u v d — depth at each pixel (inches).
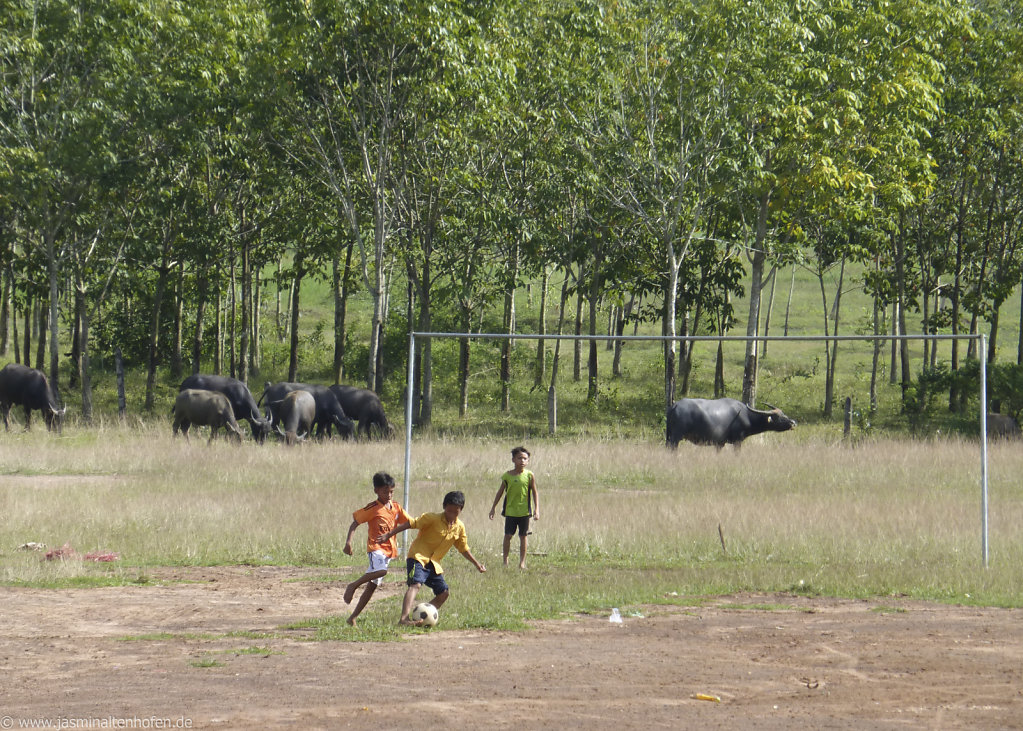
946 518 1690.5
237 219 4151.1
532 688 775.7
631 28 3260.3
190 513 1699.1
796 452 2652.6
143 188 3582.7
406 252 3501.5
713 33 3164.4
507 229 3599.9
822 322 6146.7
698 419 2876.5
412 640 956.0
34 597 1168.2
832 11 3260.3
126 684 792.9
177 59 3484.3
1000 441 2965.1
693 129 3260.3
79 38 3321.9
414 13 3019.2
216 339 4212.6
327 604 1142.3
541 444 2967.5
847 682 798.5
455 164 3427.7
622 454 2583.7
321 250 3873.0
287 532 1565.0
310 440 3110.2
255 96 3275.1
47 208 3408.0
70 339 5413.4
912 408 3850.9
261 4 3663.9
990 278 4239.7
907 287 4173.2
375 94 3139.8
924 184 3511.3
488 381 4510.3
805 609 1106.7
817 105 3198.8
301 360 4972.9
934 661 867.4
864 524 1644.9
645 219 3336.6
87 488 2021.4
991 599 1156.5
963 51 3686.0
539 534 1546.5
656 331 5915.4
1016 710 721.0
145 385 4414.4
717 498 1951.3
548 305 5477.4
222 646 932.6
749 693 764.6
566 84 3371.1
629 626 1017.5
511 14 3481.8
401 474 2324.1
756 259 3412.9
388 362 4685.0
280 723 681.6
